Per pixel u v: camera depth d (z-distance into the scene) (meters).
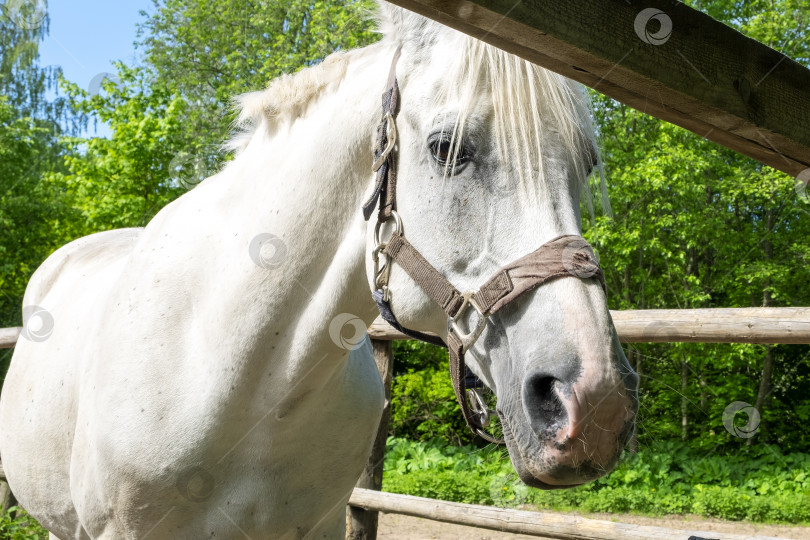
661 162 7.58
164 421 1.39
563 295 1.02
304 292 1.38
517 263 1.06
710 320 2.03
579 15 0.78
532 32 0.77
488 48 1.12
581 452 0.96
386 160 1.24
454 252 1.14
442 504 2.71
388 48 1.38
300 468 1.48
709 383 7.70
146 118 8.64
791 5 6.79
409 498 2.78
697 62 0.86
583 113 1.16
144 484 1.40
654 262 8.84
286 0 10.66
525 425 1.03
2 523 3.19
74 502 1.61
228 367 1.38
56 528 1.88
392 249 1.22
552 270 1.03
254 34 10.86
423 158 1.19
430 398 8.86
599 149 1.24
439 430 9.06
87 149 9.21
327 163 1.36
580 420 0.95
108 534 1.52
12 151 7.99
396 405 9.22
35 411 1.77
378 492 2.85
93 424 1.48
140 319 1.47
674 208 8.21
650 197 8.08
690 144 7.99
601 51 0.80
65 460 1.70
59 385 1.70
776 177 7.49
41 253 8.51
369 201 1.26
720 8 7.65
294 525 1.50
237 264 1.41
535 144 1.08
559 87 1.11
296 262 1.37
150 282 1.50
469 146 1.12
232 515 1.42
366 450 1.62
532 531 2.46
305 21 10.71
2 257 7.96
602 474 0.99
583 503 4.94
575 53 0.80
